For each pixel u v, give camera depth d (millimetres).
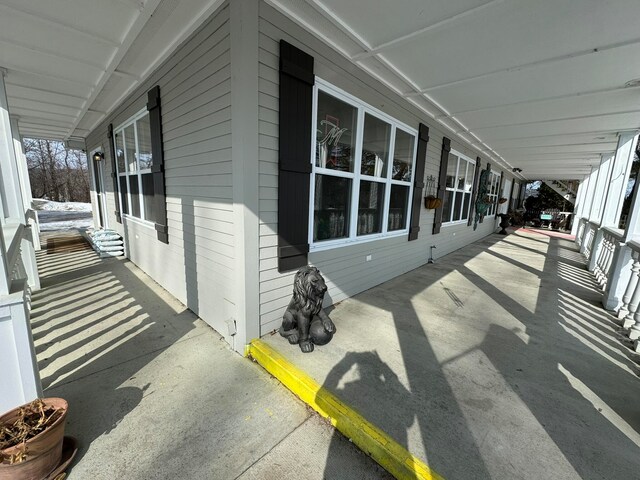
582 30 2266
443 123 5223
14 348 1460
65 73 3482
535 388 2080
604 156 6844
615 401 1962
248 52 2080
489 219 10898
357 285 3936
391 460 1467
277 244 2588
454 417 1771
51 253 6234
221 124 2357
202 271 2975
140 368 2287
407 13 2199
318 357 2354
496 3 2004
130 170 4883
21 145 5910
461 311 3484
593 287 4629
